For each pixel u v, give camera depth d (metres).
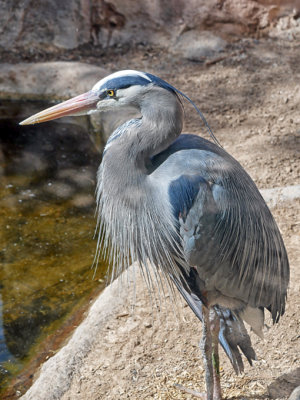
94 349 7.52
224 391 6.86
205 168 5.99
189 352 7.42
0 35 16.02
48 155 12.64
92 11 16.23
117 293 8.38
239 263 6.29
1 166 12.28
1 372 7.68
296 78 14.38
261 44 15.92
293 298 7.97
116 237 6.60
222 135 12.33
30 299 9.01
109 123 12.78
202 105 13.50
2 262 9.77
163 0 16.31
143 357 7.38
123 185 6.20
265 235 6.54
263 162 11.19
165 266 6.57
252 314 6.75
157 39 16.30
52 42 16.11
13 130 13.54
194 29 16.20
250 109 13.27
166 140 6.10
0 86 14.64
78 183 11.73
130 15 16.34
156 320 7.89
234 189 6.10
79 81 14.34
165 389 6.93
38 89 14.49
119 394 6.91
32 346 8.10
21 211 10.97
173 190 5.94
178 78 14.71
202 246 6.04
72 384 7.08
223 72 14.84
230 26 16.25
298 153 11.45
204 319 6.35
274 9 16.16
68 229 10.51
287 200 9.71
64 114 6.53
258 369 7.09
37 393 7.02
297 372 6.97
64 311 8.71
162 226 6.16
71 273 9.50
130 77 6.18
